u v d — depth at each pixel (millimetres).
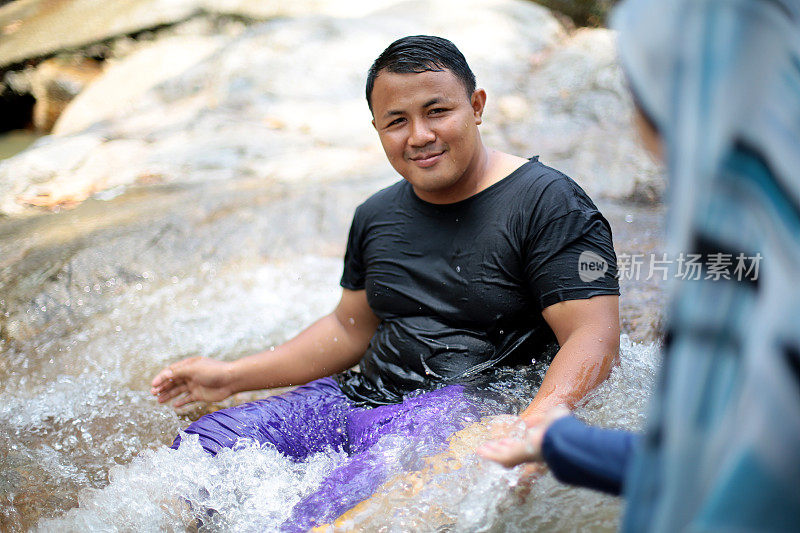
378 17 8461
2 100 9492
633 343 2691
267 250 4195
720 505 754
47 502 2271
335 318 2693
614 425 1953
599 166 5160
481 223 2283
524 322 2346
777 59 790
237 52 7574
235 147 6012
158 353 3299
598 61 7043
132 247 4180
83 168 5875
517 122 6344
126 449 2637
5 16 10781
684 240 798
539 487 1709
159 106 7305
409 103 2152
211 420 2234
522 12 8672
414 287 2389
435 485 1806
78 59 9500
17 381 3145
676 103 823
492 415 2094
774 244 769
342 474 1969
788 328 745
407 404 2215
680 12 841
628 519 842
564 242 2160
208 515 1954
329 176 5262
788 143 773
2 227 4793
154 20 9586
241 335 3410
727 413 767
